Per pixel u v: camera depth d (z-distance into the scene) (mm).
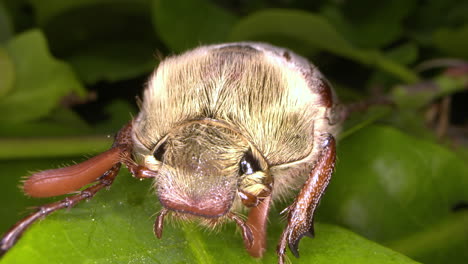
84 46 108
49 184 63
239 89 65
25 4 115
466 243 81
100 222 66
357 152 82
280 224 69
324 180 66
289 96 66
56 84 94
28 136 89
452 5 113
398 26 106
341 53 97
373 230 80
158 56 72
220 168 63
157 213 66
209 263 66
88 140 88
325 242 67
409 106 95
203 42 97
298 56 72
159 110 65
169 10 95
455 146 98
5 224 81
